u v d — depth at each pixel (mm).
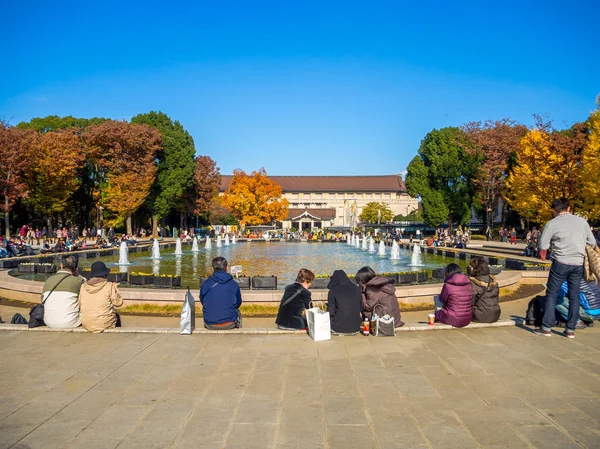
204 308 8844
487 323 8977
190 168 67375
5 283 15195
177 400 5414
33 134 49875
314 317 7996
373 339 8086
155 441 4426
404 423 4785
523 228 65062
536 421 4824
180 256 34438
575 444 4336
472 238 64812
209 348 7586
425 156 72250
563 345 7574
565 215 7914
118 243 44469
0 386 5867
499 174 60281
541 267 19641
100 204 62000
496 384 5875
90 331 8578
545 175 38250
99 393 5633
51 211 53656
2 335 8414
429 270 24203
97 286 8625
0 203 45594
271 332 8508
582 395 5504
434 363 6730
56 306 8680
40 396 5539
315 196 148375
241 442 4398
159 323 11438
